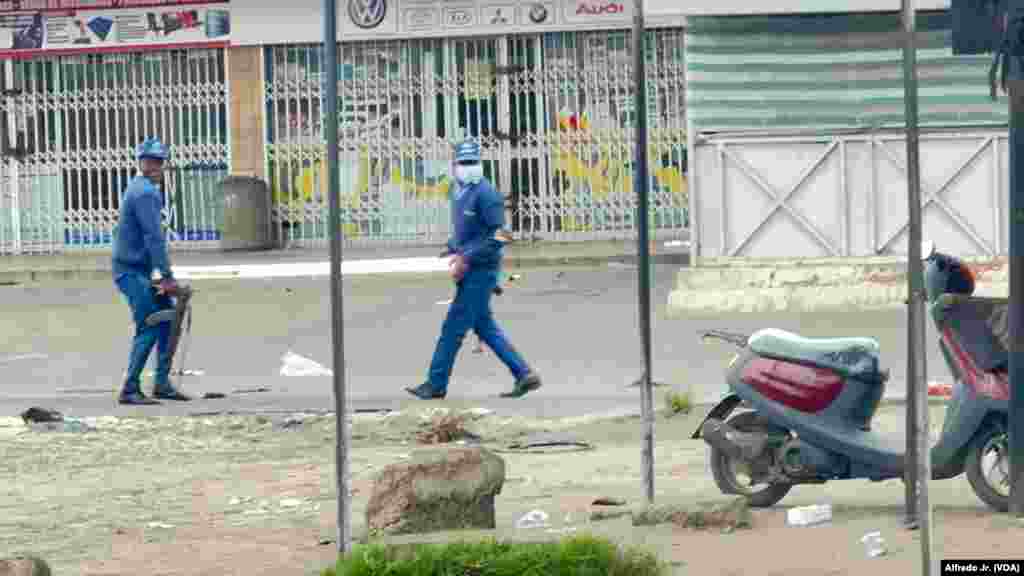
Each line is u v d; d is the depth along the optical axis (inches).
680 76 1550.2
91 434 751.1
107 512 559.2
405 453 679.7
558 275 1334.9
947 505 499.5
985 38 471.5
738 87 1200.8
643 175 496.4
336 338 403.2
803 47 1197.7
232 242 1598.2
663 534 464.1
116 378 970.1
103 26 1648.6
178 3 1636.3
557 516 508.7
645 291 502.6
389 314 1162.6
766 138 1182.3
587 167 1573.6
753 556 427.5
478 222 831.7
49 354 1069.1
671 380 872.9
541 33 1581.0
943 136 1165.7
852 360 500.1
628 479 585.6
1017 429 471.2
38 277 1488.7
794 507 509.7
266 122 1632.6
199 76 1644.9
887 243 1171.3
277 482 612.7
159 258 855.1
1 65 1667.1
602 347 1004.6
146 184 858.8
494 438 712.4
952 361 484.7
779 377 503.5
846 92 1193.4
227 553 475.8
